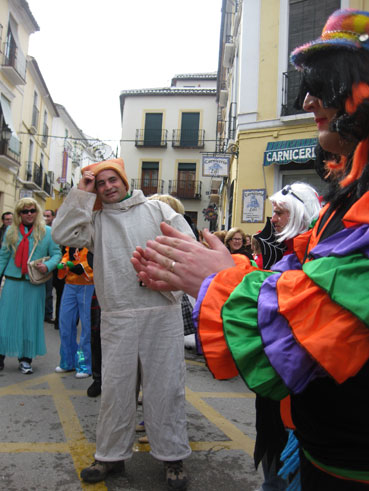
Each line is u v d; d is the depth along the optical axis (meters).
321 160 1.02
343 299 0.62
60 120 29.52
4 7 16.78
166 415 2.21
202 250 0.81
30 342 4.26
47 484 2.23
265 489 1.72
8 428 2.95
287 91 9.33
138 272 0.88
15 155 18.84
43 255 4.32
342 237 0.72
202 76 31.25
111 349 2.24
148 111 28.52
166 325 2.25
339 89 0.74
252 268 0.81
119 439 2.23
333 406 0.76
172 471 2.22
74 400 3.56
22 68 18.97
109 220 2.33
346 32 0.76
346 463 0.75
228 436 2.95
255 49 9.67
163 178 28.31
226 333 0.69
